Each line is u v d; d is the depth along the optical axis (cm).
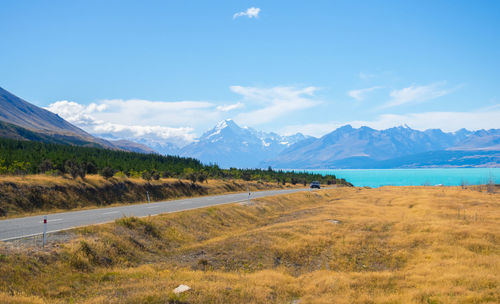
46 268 1211
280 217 3272
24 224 1833
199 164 9419
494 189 7281
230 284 1312
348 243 2028
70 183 3231
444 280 1400
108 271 1356
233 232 2534
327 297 1235
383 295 1256
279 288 1333
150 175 4869
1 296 953
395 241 2094
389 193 6662
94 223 1880
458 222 2642
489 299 1155
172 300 1092
